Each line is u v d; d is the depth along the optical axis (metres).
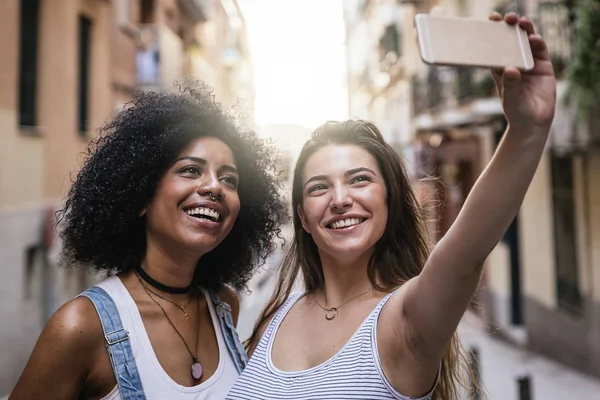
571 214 7.88
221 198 1.99
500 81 1.24
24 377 1.69
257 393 1.78
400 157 2.09
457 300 1.45
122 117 2.10
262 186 2.45
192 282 2.26
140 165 1.95
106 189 1.99
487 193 1.36
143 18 14.13
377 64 25.14
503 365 8.10
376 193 1.93
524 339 9.29
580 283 7.53
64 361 1.70
